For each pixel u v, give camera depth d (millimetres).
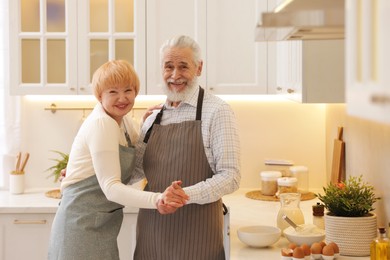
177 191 2217
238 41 3721
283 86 3443
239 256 2328
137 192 2281
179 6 3727
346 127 3234
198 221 2467
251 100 4090
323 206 2615
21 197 3854
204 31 3721
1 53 4023
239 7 3709
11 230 3600
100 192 2510
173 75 2486
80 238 2479
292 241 2338
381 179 2461
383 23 679
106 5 3768
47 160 4141
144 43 3736
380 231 2006
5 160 4082
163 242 2498
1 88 4047
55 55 3787
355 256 2186
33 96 4098
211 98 2525
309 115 4090
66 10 3752
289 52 3139
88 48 3764
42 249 3607
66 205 2523
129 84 2443
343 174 3295
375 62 703
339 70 2494
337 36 1567
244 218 3117
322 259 2131
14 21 3730
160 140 2551
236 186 2418
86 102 4102
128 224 3584
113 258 2551
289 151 4098
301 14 1204
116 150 2377
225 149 2406
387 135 2354
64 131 4133
